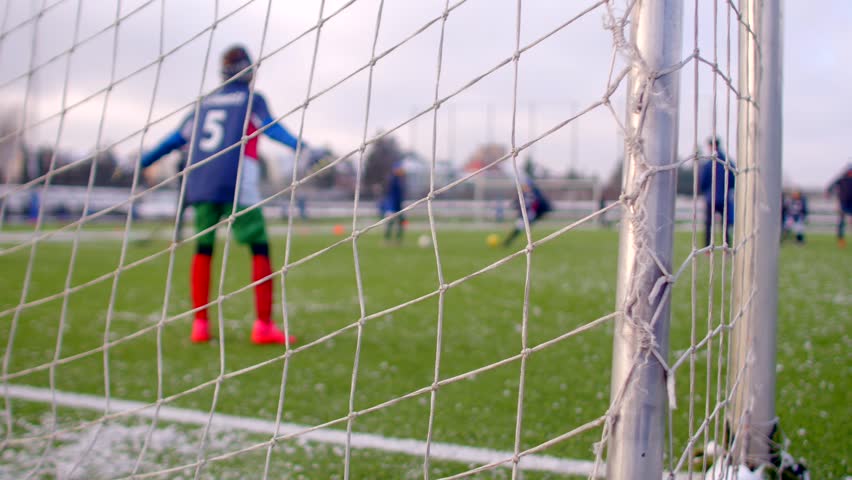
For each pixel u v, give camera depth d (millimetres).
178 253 10570
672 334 3863
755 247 1637
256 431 2301
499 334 3980
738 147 1627
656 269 1106
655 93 1108
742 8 1620
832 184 13445
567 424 2354
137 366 3213
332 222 24172
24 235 13859
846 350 3436
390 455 2076
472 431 2289
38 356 3422
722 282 1320
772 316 1682
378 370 3125
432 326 4234
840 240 13352
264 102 3629
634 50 1103
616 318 1148
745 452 1675
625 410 1120
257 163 3717
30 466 1971
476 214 24125
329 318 4598
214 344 3729
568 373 3045
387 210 13094
